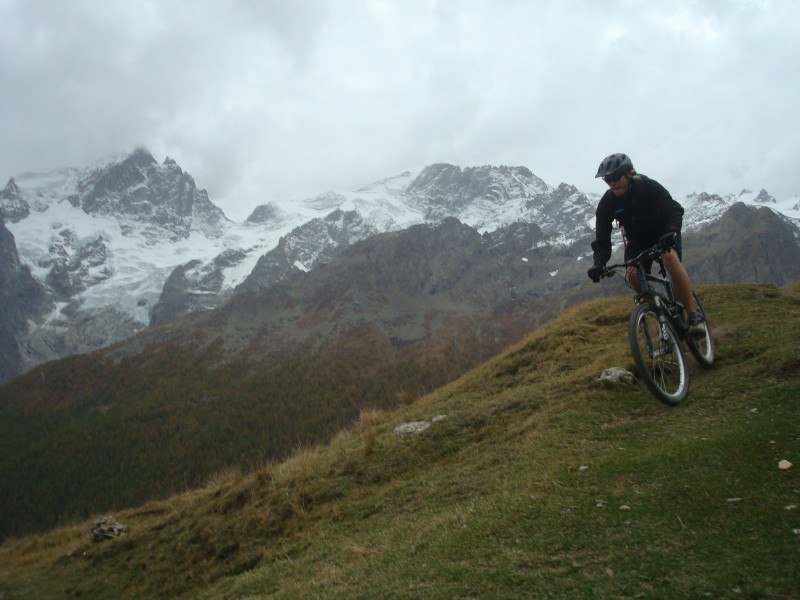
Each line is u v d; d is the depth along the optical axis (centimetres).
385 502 982
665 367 818
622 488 620
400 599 537
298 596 658
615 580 456
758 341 995
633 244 816
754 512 493
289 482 1227
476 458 998
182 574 1120
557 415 1000
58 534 1955
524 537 584
